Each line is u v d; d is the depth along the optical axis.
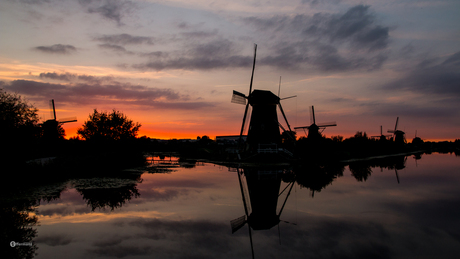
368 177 25.75
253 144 40.59
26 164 20.83
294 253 8.67
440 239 9.77
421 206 14.45
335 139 75.56
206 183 21.56
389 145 82.19
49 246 8.92
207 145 84.12
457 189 19.33
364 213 13.16
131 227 10.86
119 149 47.19
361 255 8.51
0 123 19.00
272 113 40.91
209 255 8.42
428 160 49.12
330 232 10.58
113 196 16.31
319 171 30.89
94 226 10.94
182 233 10.27
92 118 47.12
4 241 9.26
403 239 9.77
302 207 14.34
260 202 15.41
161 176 25.55
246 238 9.88
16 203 14.49
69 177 23.61
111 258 8.12
